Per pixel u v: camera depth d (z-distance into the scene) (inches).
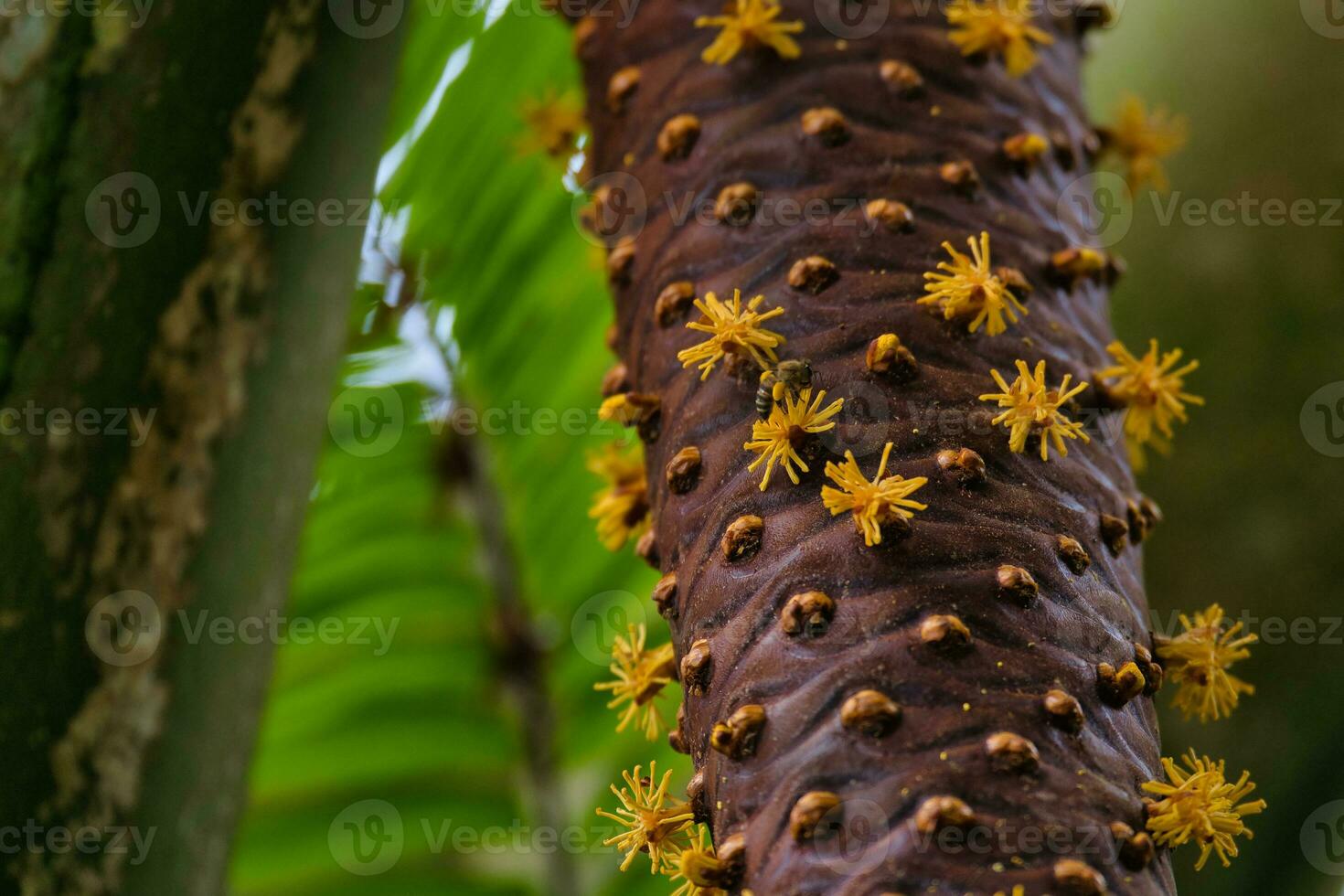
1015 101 30.6
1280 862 42.3
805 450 28.6
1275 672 43.4
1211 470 45.1
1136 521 29.5
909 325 29.0
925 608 27.9
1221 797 28.0
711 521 28.9
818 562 28.2
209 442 32.3
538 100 46.1
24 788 31.7
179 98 32.2
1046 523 28.6
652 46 31.1
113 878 31.9
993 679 27.8
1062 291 30.1
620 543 31.7
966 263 29.0
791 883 27.4
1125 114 34.4
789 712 27.9
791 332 29.2
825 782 27.5
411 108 46.5
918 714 27.6
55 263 32.1
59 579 31.8
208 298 32.2
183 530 32.2
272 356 32.5
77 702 31.8
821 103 30.1
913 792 27.3
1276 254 45.9
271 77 32.3
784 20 30.5
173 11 32.3
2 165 32.1
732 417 29.2
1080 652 28.2
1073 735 27.7
